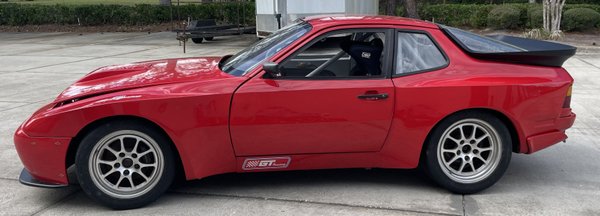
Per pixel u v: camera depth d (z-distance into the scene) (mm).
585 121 6195
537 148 3973
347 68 3865
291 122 3684
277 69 3564
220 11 22953
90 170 3574
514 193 4020
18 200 3900
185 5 23453
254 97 3615
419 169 4516
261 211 3682
